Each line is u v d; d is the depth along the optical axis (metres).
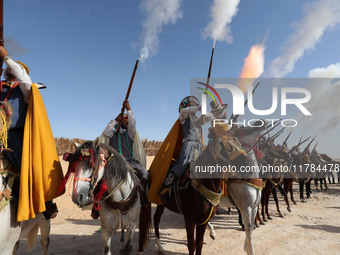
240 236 5.62
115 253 4.58
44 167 2.71
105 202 3.28
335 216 8.12
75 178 2.68
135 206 3.54
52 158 2.81
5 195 2.38
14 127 2.71
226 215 7.84
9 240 2.48
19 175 2.63
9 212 2.44
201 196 3.23
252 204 4.02
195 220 3.29
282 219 7.48
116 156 3.27
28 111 2.71
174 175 3.55
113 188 3.18
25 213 2.46
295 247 4.95
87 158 2.74
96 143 2.89
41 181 2.63
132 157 4.29
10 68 2.70
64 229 6.18
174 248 4.89
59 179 2.85
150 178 4.25
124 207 3.33
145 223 4.26
